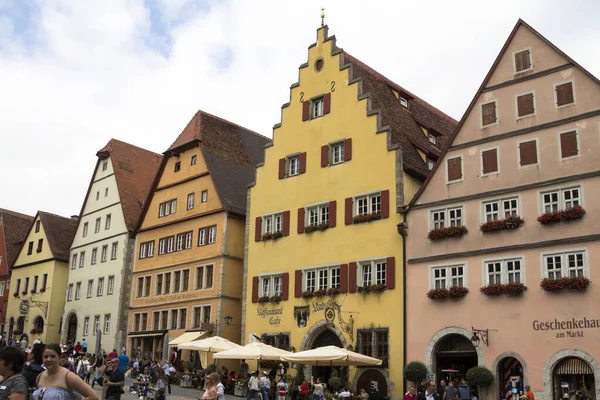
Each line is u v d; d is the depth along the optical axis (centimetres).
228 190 4266
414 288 2947
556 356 2458
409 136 3575
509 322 2611
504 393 2609
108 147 5488
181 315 4200
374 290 3091
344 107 3481
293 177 3638
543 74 2778
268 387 2917
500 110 2867
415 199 3038
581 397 2414
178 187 4550
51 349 852
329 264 3325
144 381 2919
